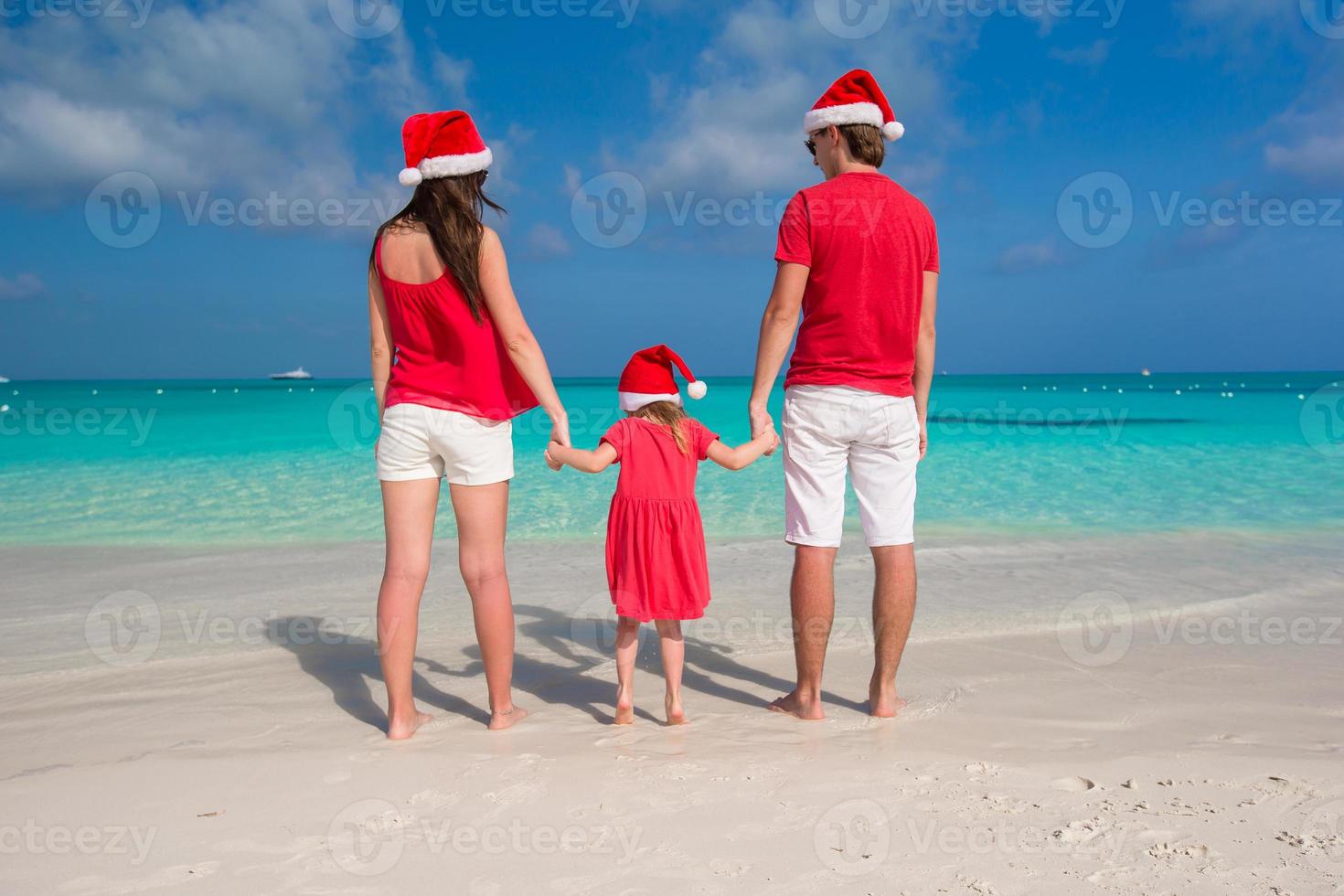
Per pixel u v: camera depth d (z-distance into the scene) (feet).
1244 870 6.11
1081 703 10.34
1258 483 31.35
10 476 33.86
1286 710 10.00
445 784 7.87
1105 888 5.90
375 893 5.93
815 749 8.82
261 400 101.81
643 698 11.12
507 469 9.84
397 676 9.37
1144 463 37.24
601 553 21.11
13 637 13.97
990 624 14.25
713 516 25.48
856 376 9.99
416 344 9.56
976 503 27.66
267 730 9.67
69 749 9.02
